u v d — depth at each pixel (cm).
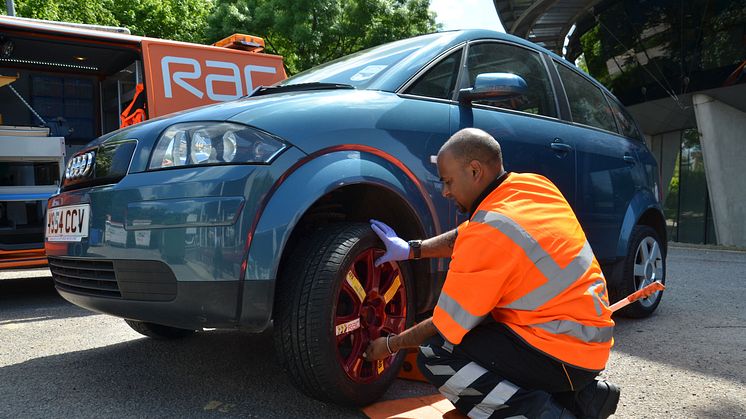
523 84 282
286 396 255
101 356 318
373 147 249
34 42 619
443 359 203
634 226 420
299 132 232
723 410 249
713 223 1784
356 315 234
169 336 348
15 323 411
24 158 521
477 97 287
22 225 523
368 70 297
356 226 238
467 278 185
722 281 638
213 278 213
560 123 359
